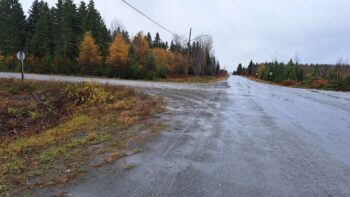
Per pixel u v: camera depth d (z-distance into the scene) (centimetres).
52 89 1507
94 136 724
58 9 6100
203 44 7294
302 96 2198
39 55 5909
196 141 689
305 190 427
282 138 739
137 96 1513
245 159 563
